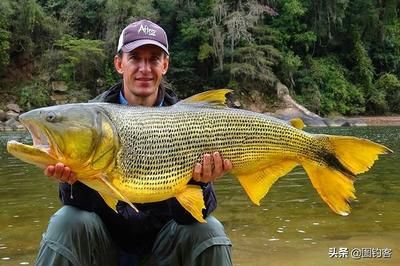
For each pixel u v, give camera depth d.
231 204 2.96
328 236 2.24
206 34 13.93
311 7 15.91
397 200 3.04
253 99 13.77
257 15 13.98
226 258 1.38
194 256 1.37
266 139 1.35
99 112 1.17
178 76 14.52
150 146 1.22
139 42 1.42
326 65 15.59
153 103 1.48
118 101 1.50
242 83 14.03
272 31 14.86
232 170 1.33
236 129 1.32
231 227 2.41
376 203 2.95
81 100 13.11
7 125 10.95
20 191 3.47
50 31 14.00
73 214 1.34
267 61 13.73
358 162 1.33
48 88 13.31
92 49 13.17
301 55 15.66
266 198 3.15
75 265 1.31
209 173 1.28
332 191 1.35
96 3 14.64
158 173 1.23
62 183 1.36
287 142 1.36
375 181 3.83
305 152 1.37
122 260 1.47
